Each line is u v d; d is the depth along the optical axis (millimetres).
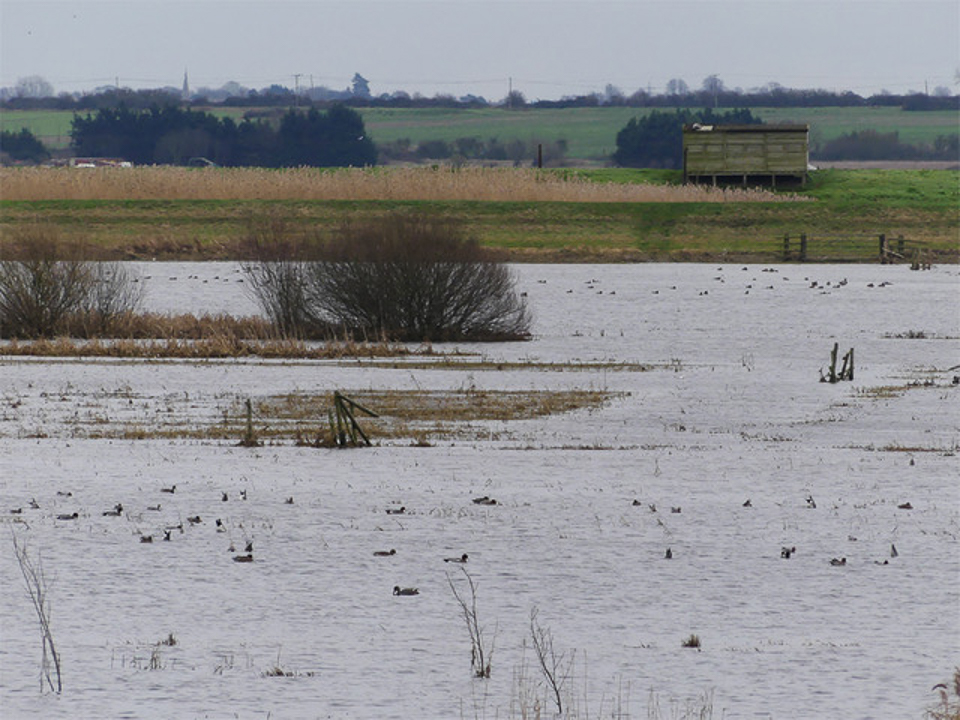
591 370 137125
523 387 124188
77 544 63750
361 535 66250
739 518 70812
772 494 77062
